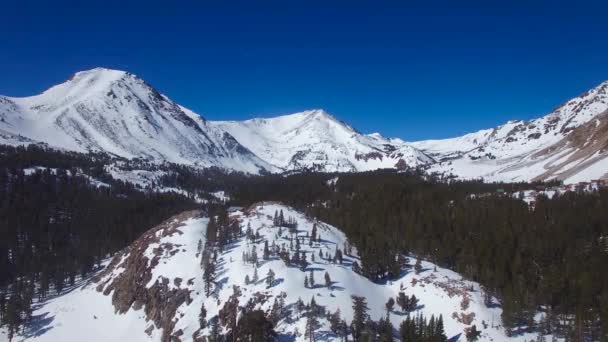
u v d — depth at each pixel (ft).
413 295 344.49
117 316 439.22
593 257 358.84
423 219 536.83
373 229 507.30
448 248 419.33
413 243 458.09
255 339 295.89
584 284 310.86
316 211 640.17
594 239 399.65
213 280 396.57
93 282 519.60
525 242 409.90
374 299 352.49
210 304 375.25
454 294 336.49
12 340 426.92
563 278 323.57
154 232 526.98
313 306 313.53
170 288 414.82
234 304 357.61
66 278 566.36
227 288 380.58
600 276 324.80
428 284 357.61
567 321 302.66
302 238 452.76
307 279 357.41
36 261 590.14
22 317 457.68
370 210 627.05
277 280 363.76
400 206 643.86
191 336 350.43
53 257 622.95
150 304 420.77
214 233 462.60
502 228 453.58
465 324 308.60
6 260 601.62
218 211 550.77
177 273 428.97
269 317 329.72
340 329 302.25
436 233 481.46
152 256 471.21
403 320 327.26
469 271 364.79
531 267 370.12
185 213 557.74
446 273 377.50
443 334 283.38
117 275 499.51
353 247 459.73
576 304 302.86
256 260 395.34
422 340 274.98
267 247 407.44
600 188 577.84
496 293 336.70
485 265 366.84
